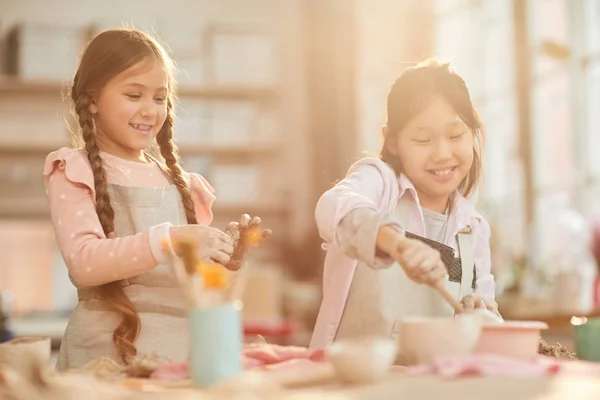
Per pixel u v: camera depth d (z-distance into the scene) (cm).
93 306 184
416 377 122
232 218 770
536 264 496
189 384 124
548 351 165
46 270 707
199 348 122
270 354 143
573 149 481
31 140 726
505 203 546
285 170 796
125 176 197
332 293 201
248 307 492
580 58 478
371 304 196
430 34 641
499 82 556
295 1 805
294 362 133
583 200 471
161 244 167
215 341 121
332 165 728
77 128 203
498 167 555
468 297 171
